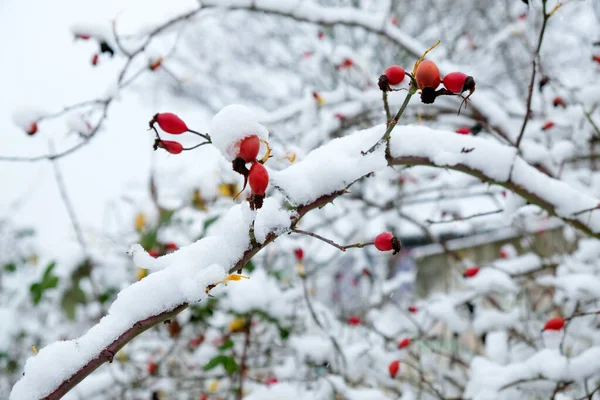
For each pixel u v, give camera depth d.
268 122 1.14
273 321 0.90
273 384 0.86
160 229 1.03
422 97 0.44
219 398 1.06
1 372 1.39
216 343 1.07
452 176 1.17
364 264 1.64
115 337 0.40
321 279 1.64
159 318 0.41
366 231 1.58
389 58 2.56
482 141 0.60
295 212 0.45
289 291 0.94
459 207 1.16
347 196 1.17
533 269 0.99
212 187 0.99
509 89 2.01
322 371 0.93
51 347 0.40
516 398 0.74
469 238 1.87
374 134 0.50
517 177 0.61
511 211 0.68
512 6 1.72
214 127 0.41
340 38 2.53
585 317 0.89
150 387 1.03
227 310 0.90
